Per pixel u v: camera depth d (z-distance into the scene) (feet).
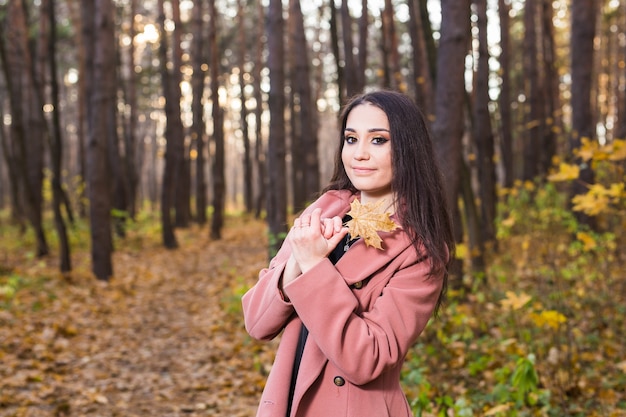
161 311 26.03
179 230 63.82
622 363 12.63
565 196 25.16
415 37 31.58
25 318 21.75
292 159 62.08
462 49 16.42
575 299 16.94
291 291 4.65
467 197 19.98
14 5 43.91
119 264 39.27
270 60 31.40
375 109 4.99
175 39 57.31
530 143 45.11
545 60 48.62
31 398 14.24
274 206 31.89
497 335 15.17
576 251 18.57
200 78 59.72
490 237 25.04
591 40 26.22
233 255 44.37
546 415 10.57
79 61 61.41
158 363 18.11
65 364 17.40
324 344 4.53
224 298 24.36
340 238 4.75
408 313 4.69
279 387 4.91
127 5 70.74
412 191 4.90
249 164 84.99
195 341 20.65
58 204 31.86
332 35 32.50
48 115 96.17
